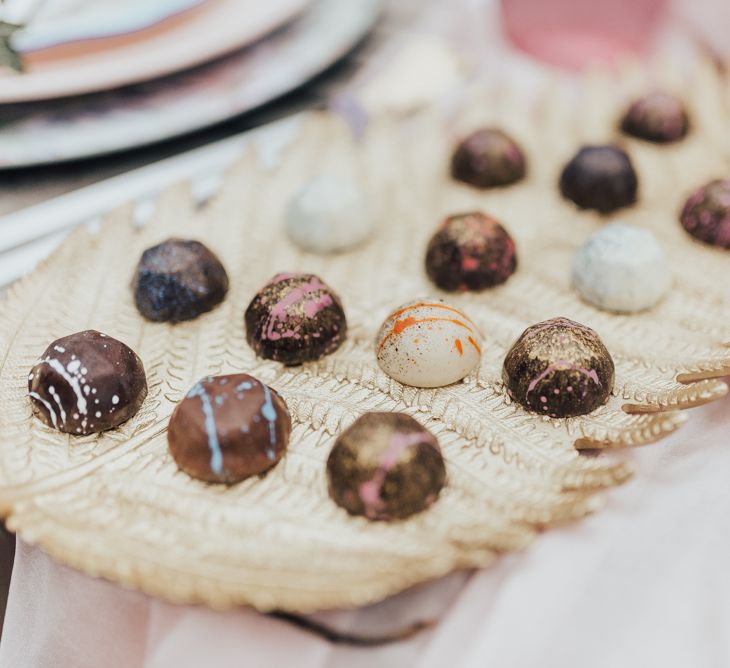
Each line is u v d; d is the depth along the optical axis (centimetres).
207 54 39
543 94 44
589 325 33
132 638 27
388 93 44
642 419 29
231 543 26
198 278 33
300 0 43
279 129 42
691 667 25
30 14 39
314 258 36
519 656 25
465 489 27
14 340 31
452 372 30
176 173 39
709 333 32
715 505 27
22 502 27
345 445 27
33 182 38
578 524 27
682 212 37
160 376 31
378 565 25
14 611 29
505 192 39
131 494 27
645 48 48
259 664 26
